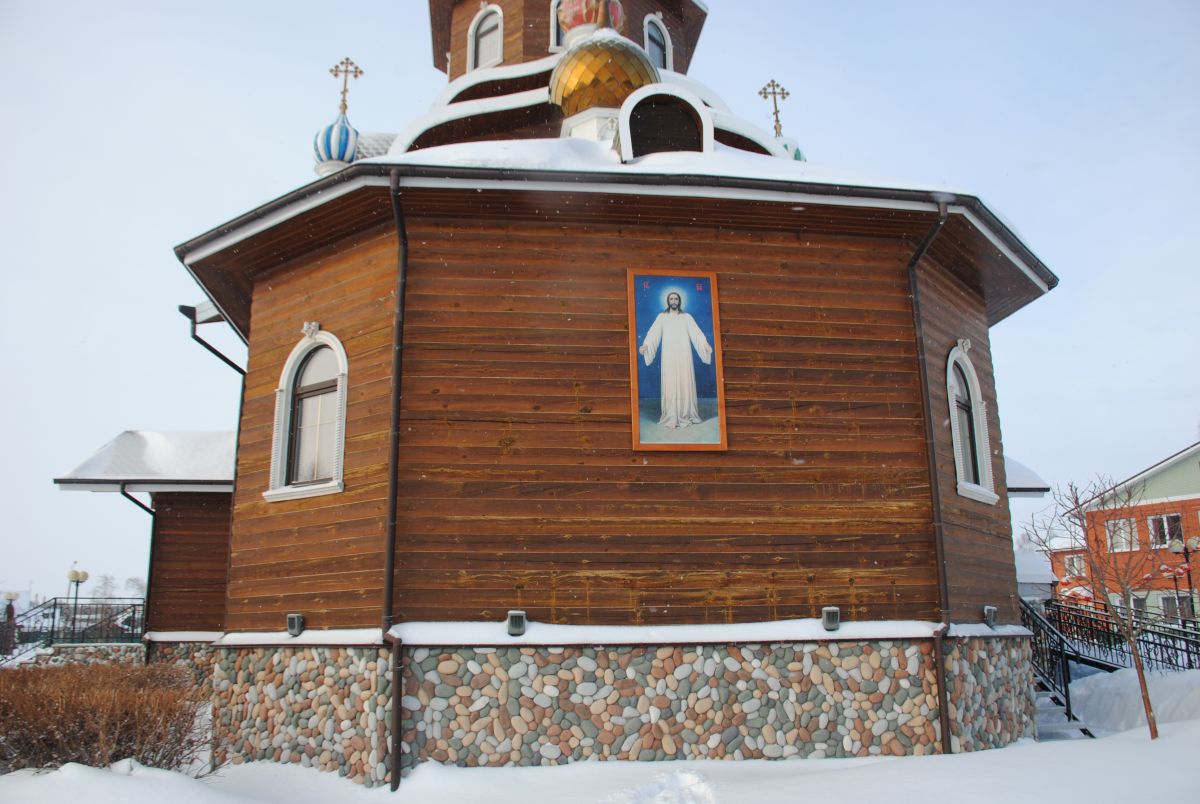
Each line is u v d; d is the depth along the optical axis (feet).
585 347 27.50
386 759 24.06
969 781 19.94
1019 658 32.12
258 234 29.50
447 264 27.68
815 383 28.48
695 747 25.02
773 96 46.62
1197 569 83.66
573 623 25.68
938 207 27.99
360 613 25.99
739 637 25.88
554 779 23.48
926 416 28.84
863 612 27.17
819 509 27.55
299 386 30.27
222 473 48.37
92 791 19.04
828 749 25.58
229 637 29.22
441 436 26.45
